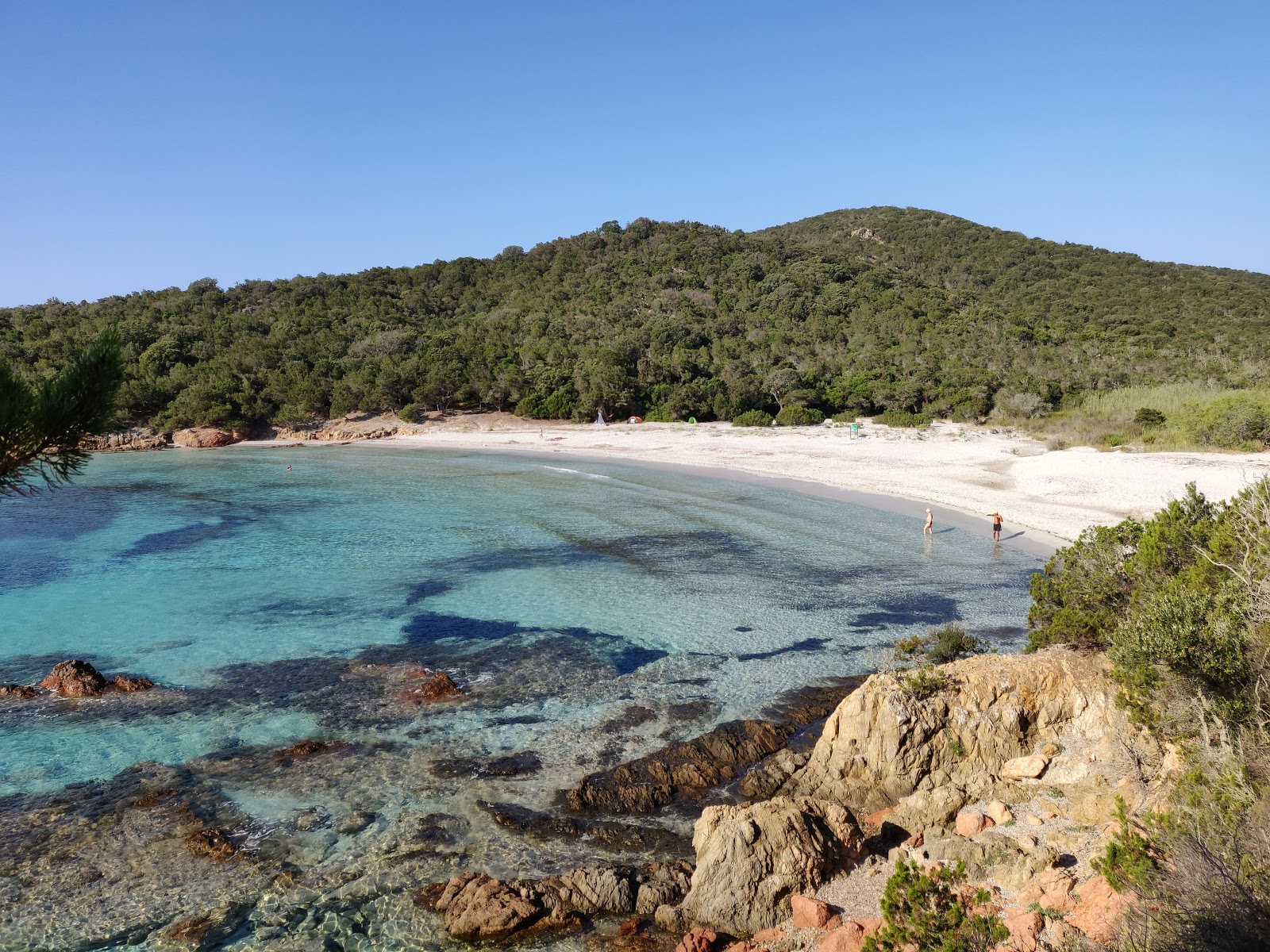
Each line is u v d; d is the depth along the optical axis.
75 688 20.50
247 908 12.26
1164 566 17.33
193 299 140.88
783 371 94.12
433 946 11.35
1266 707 11.06
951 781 14.61
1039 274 163.12
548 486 57.59
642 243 169.38
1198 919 7.11
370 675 21.91
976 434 73.94
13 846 13.88
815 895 11.54
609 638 24.92
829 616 26.89
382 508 49.06
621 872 12.80
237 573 33.09
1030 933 8.73
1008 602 28.17
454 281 160.75
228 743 17.89
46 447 6.83
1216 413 56.50
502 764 16.92
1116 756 13.34
